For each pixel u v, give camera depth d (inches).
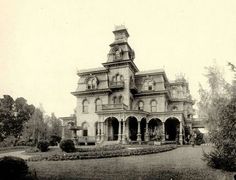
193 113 2206.0
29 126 2571.4
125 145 1378.0
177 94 2196.1
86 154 951.6
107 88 1779.0
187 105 2222.0
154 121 1787.6
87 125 1815.9
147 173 607.8
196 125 2122.3
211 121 570.9
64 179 571.2
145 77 1898.4
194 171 609.0
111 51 1879.9
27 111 2896.2
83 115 1838.1
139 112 1599.4
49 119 3186.5
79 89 1893.5
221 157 604.4
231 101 501.7
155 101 1827.0
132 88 1795.0
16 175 514.9
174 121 1815.9
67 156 940.0
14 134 2760.8
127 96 1764.3
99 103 1817.2
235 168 592.7
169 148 1202.0
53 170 695.7
